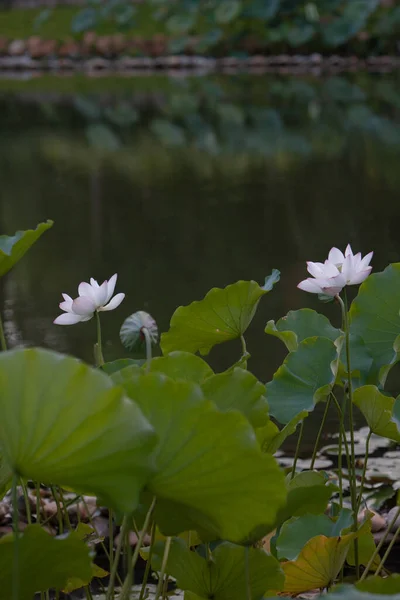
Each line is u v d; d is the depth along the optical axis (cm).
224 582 250
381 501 408
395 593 203
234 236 1066
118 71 3778
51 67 3975
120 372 252
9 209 1294
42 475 193
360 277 275
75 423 187
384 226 1074
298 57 3681
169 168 1579
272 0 3653
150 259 972
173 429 199
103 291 279
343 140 1780
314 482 286
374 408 285
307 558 261
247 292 296
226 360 631
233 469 197
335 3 3625
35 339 703
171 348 314
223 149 1750
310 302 769
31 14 4984
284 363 302
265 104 2409
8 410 189
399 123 1970
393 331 317
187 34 4016
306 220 1134
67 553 214
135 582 355
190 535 287
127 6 4075
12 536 206
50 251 1032
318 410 538
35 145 1889
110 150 1798
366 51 3594
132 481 190
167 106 2469
